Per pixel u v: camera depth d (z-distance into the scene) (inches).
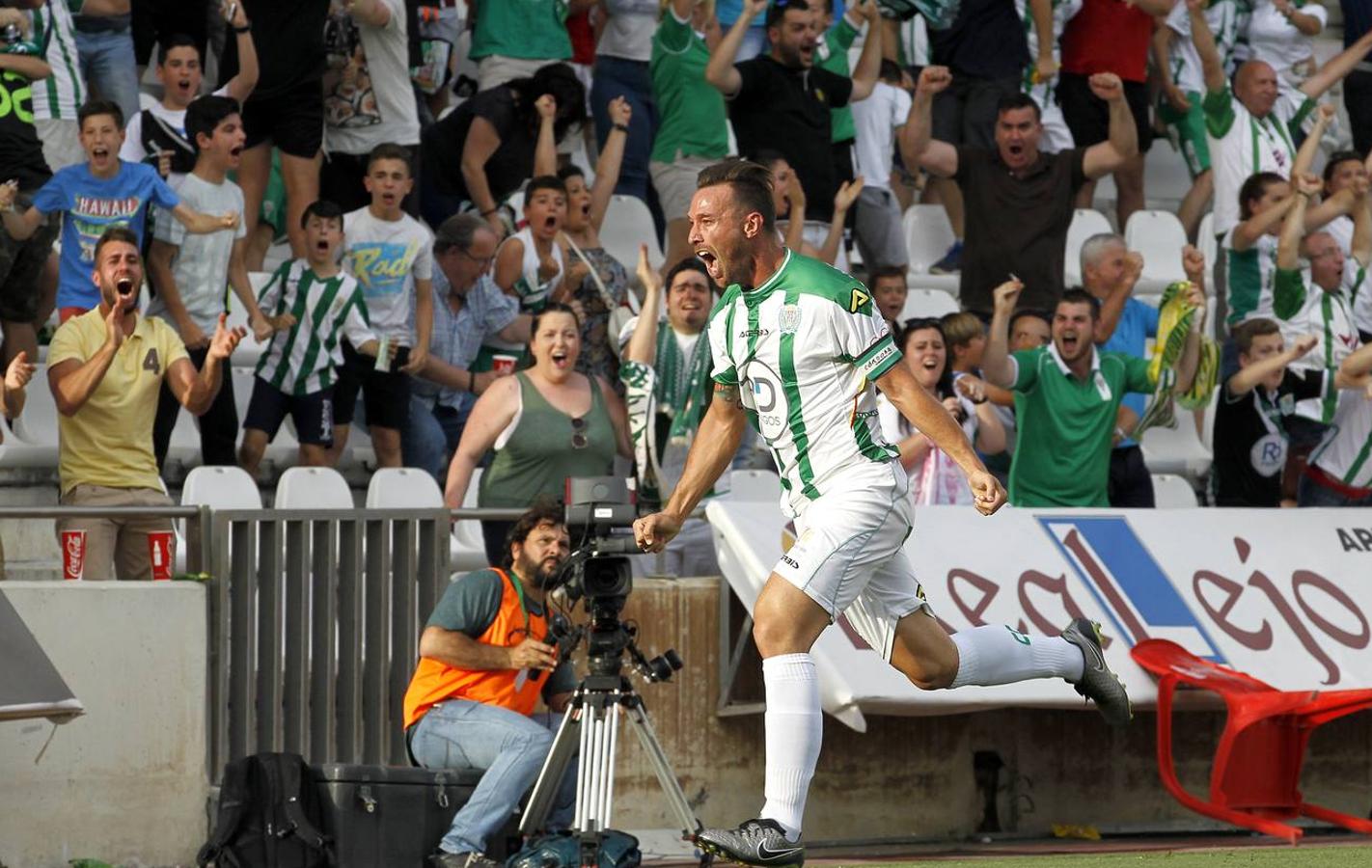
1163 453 1653.5
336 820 936.3
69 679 985.5
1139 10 1781.5
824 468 707.4
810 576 693.9
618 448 1221.7
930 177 1879.9
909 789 1141.7
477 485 1341.0
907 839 1138.0
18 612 969.5
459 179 1524.4
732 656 1108.5
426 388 1390.3
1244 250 1622.8
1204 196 1893.5
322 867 935.0
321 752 1050.7
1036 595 1143.0
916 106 1572.3
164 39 1534.2
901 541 715.4
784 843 683.4
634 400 1192.2
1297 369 1492.4
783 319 705.0
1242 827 1179.3
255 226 1449.3
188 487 1170.0
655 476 1189.7
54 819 981.2
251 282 1462.8
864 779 1131.3
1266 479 1489.9
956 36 1732.3
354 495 1384.1
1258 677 1151.6
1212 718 1216.8
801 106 1567.4
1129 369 1331.2
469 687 954.1
